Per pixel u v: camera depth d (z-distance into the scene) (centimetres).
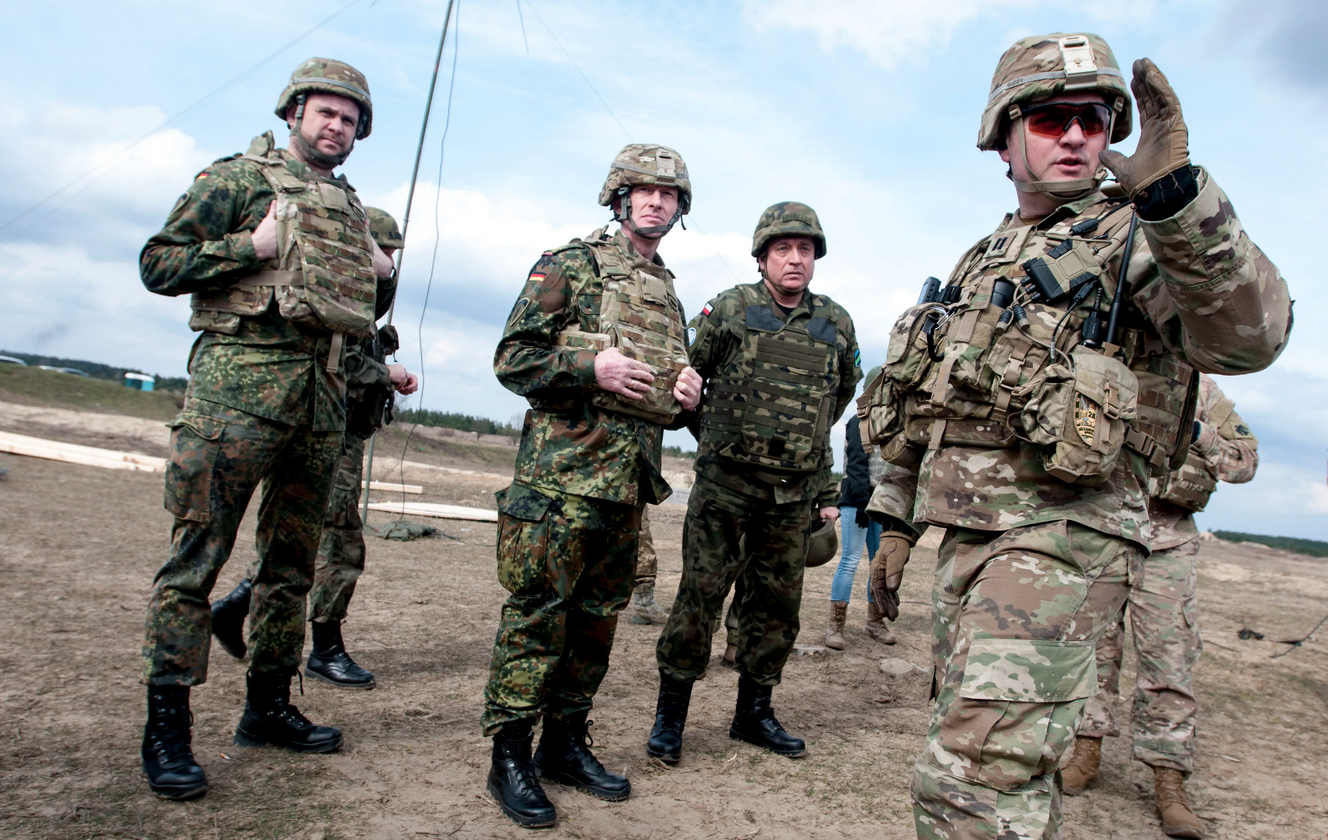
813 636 647
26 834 245
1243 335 181
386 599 621
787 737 390
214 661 442
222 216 306
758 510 382
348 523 427
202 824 263
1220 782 409
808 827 309
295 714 336
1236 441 409
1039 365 209
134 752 312
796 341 386
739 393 379
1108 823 353
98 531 743
